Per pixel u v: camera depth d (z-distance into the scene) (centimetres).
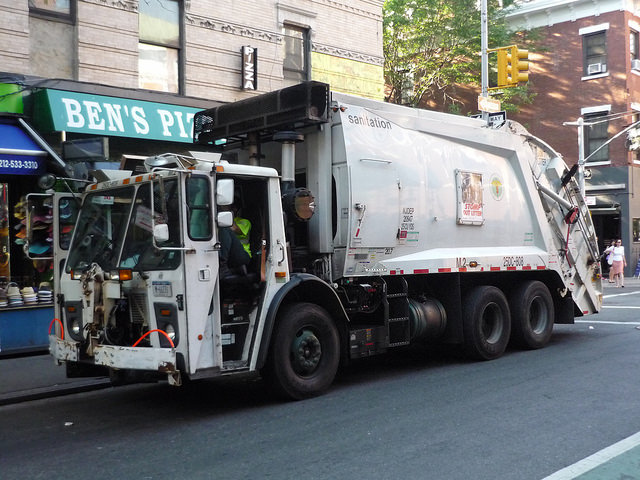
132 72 1312
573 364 923
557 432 594
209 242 659
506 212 1030
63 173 1110
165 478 501
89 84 1233
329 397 755
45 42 1206
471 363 960
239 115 845
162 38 1373
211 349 660
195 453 562
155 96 1332
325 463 523
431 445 562
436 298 969
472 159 986
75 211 767
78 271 723
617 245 2572
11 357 1069
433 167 917
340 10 1705
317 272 812
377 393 771
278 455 547
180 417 696
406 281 902
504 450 545
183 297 636
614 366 902
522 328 1036
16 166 1080
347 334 801
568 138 3141
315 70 1648
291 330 729
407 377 866
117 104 1248
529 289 1052
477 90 3178
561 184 1130
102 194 735
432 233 908
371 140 837
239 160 916
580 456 527
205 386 863
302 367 745
